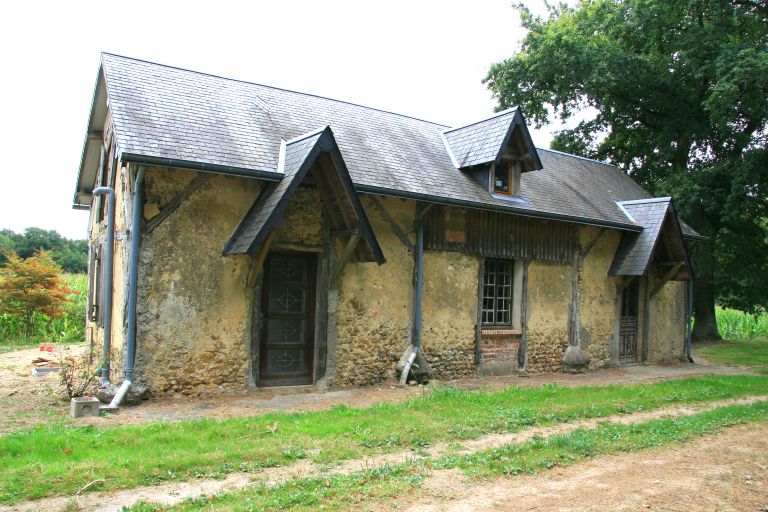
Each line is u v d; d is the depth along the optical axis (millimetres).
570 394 10031
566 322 13680
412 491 5121
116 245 9656
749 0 19609
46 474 5070
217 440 6406
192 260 8828
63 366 9727
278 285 9906
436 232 11438
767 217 22188
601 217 13750
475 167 12352
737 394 10906
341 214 9477
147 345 8469
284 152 9773
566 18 22109
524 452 6426
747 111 19219
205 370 8930
